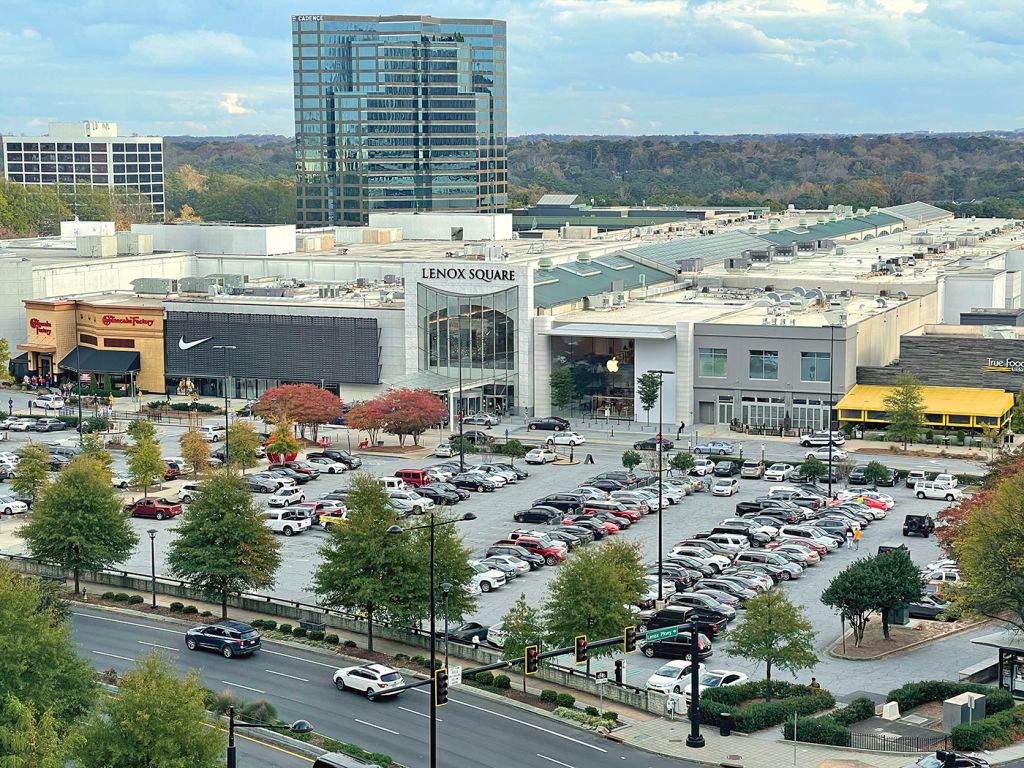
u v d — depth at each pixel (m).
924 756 86.44
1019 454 138.12
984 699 92.44
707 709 94.44
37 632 88.31
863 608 109.44
